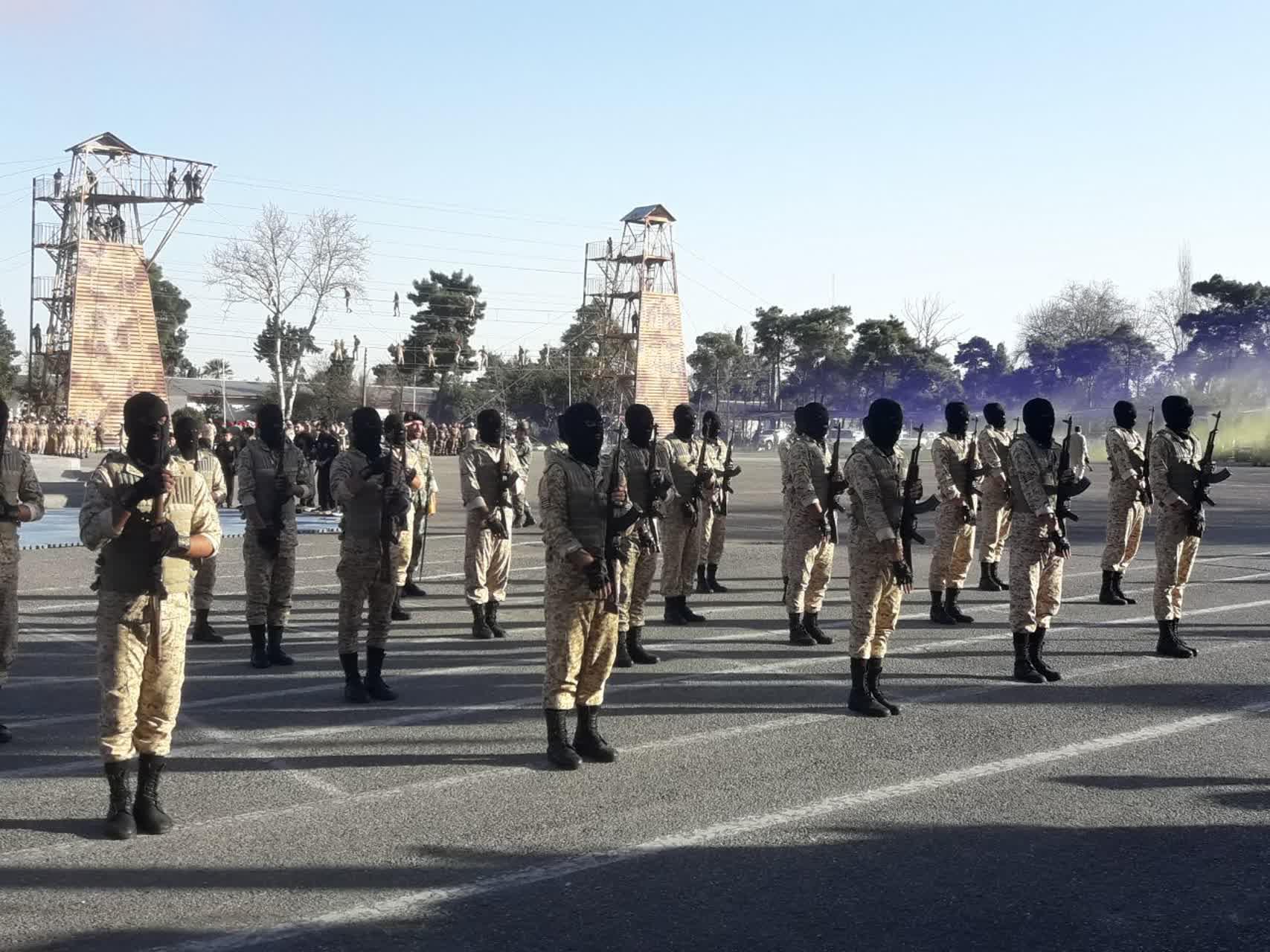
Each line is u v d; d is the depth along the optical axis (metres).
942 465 11.46
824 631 11.08
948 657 9.85
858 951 4.32
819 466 10.37
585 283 95.19
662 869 5.09
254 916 4.57
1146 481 12.59
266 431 9.40
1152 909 4.72
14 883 4.88
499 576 10.74
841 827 5.64
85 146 66.00
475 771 6.52
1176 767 6.66
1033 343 89.56
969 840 5.48
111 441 64.25
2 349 99.38
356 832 5.52
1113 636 10.89
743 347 115.94
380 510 8.13
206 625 10.48
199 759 6.71
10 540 7.43
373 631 8.21
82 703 8.05
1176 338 88.00
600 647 6.72
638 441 9.66
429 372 105.12
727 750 6.96
